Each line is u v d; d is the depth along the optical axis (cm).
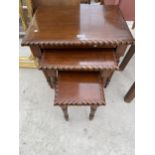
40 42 90
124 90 133
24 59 144
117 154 105
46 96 130
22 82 140
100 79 95
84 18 104
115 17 105
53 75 108
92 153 105
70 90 91
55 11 110
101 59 93
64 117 117
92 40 90
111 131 113
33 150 107
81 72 98
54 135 112
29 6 112
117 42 90
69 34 94
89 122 117
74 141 109
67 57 94
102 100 88
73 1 116
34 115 121
